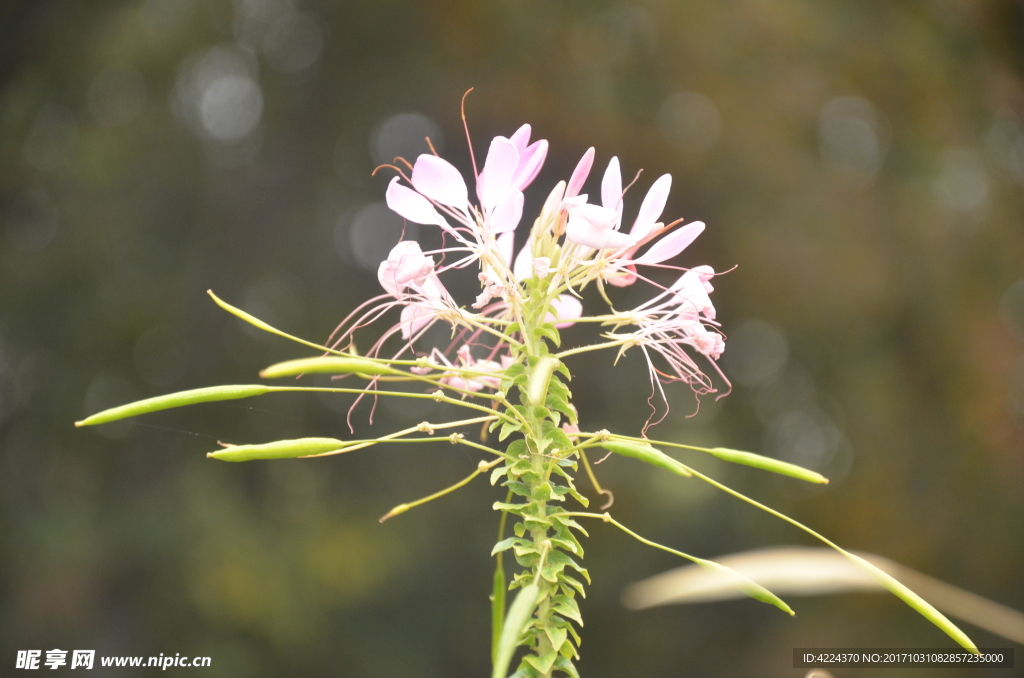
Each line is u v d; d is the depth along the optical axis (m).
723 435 8.00
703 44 7.34
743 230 7.46
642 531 7.42
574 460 1.58
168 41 7.41
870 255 7.51
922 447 7.57
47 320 7.09
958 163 7.87
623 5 7.32
